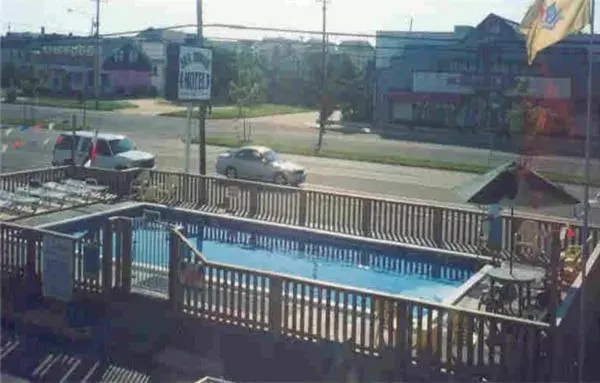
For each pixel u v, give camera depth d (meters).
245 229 19.41
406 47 58.59
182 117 61.88
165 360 12.02
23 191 20.34
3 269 14.08
